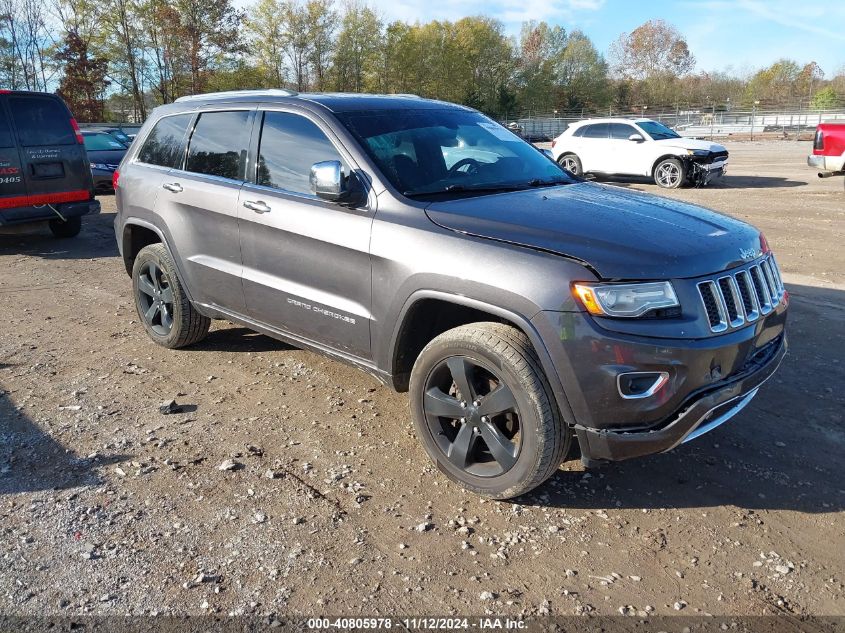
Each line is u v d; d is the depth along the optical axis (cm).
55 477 343
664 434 282
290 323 406
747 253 319
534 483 305
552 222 313
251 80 5697
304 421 406
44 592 262
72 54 4338
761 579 271
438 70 7425
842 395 435
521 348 294
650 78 9038
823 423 400
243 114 438
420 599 260
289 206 389
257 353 516
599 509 319
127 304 654
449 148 400
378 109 407
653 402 279
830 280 714
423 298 324
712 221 338
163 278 511
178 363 498
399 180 360
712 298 293
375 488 335
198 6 5069
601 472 350
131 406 425
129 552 285
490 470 320
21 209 883
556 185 398
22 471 349
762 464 356
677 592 264
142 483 338
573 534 300
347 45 6750
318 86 6656
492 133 443
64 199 927
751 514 314
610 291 276
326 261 371
